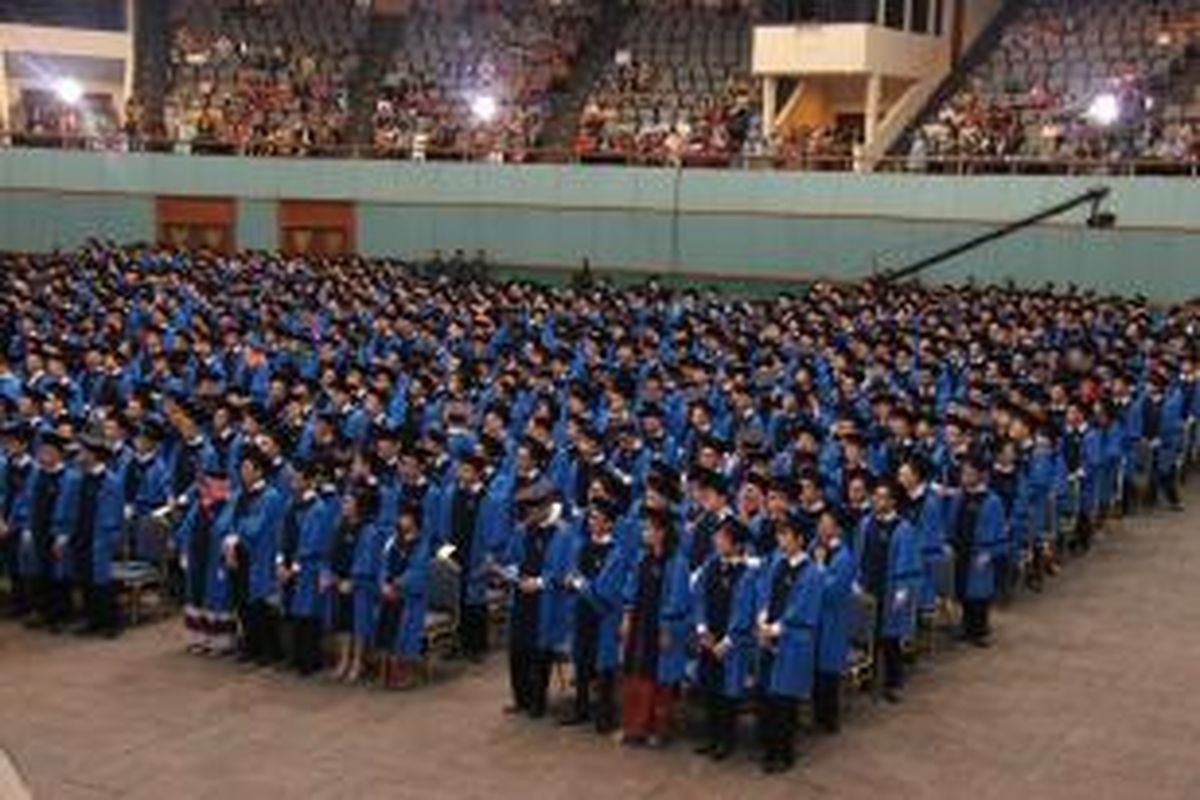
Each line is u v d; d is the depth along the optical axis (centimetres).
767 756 1238
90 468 1553
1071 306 2805
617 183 3744
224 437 1703
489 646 1555
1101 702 1404
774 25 3834
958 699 1409
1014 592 1744
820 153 3653
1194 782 1230
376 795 1177
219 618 1502
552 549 1340
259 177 3941
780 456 1670
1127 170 3341
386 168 3891
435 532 1502
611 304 2812
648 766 1246
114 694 1389
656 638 1274
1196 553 1934
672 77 4109
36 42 4188
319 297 2845
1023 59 3903
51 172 3978
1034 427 1761
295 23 4428
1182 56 3741
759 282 3656
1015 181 3406
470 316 2641
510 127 4009
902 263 3522
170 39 4381
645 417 1808
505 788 1195
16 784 586
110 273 3086
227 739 1286
